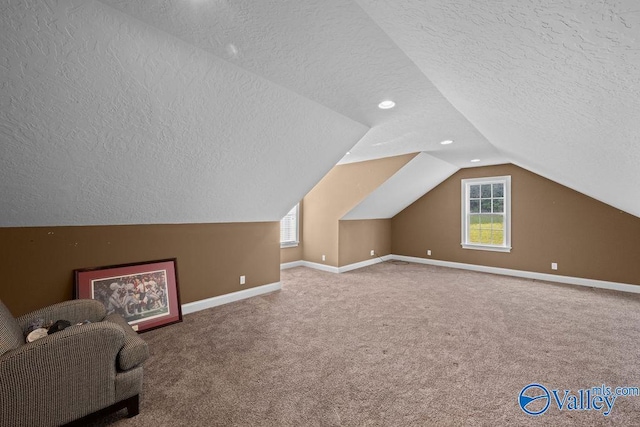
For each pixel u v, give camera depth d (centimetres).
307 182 360
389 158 481
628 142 153
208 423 158
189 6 124
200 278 342
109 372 151
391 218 695
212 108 203
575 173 300
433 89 212
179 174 252
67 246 255
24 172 189
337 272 549
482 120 247
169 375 203
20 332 164
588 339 261
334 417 163
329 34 145
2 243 226
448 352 238
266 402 175
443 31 115
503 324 297
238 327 288
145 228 299
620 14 72
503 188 538
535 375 205
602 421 160
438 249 623
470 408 171
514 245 519
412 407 172
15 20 119
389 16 118
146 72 161
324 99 229
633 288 411
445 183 613
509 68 128
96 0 120
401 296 395
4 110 150
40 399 132
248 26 139
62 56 138
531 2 80
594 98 123
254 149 263
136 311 282
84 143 186
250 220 389
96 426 153
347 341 258
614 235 426
